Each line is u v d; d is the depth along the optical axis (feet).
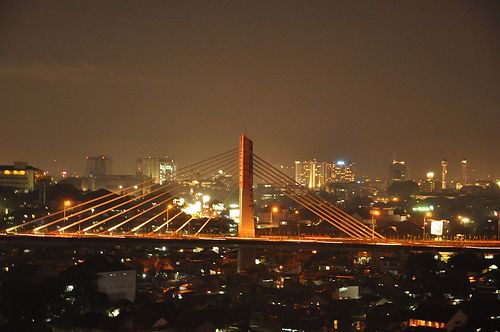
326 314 500.33
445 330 399.44
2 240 650.02
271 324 474.90
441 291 536.01
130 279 537.24
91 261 539.29
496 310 416.87
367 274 638.53
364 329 459.32
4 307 460.14
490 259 643.86
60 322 453.17
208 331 446.60
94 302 487.61
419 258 634.02
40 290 474.49
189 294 552.41
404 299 526.57
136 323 448.65
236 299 541.34
